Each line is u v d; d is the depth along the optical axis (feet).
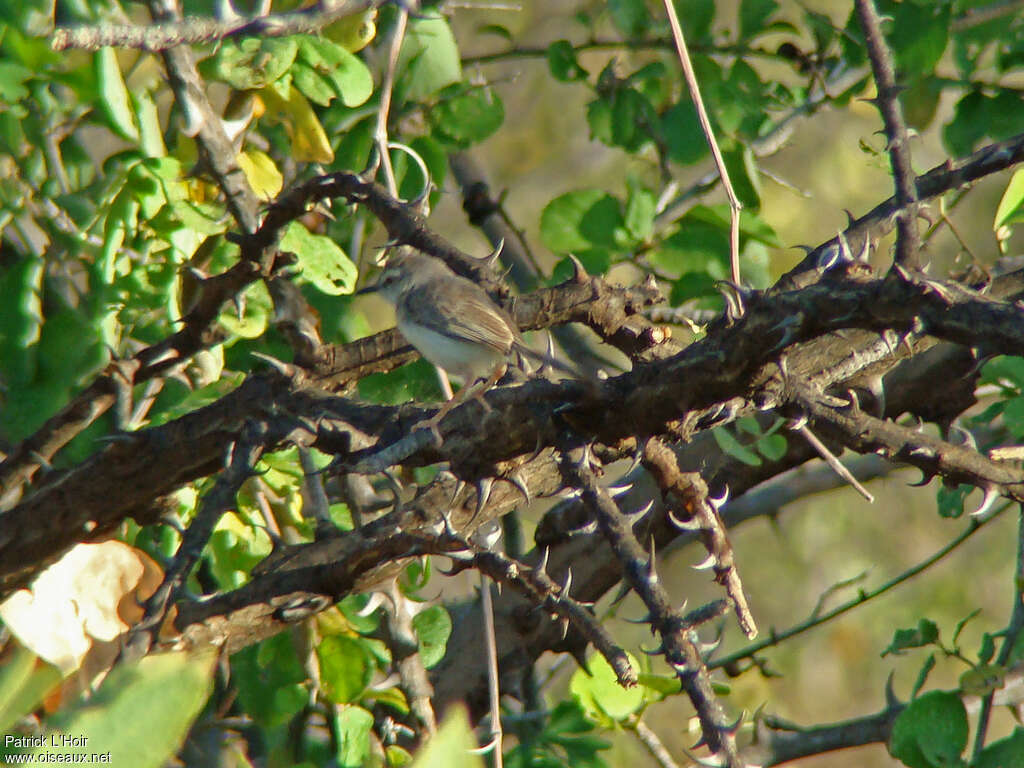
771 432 26.22
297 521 27.20
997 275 25.68
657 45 33.83
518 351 20.36
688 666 15.44
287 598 19.76
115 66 25.98
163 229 25.81
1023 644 25.48
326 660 25.46
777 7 33.55
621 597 27.20
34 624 20.30
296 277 25.53
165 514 22.82
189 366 27.89
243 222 23.17
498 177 57.67
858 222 19.65
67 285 29.86
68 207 29.25
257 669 26.07
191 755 27.43
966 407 27.30
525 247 37.55
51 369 27.07
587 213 32.35
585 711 28.53
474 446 16.70
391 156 31.50
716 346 15.42
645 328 19.52
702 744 16.96
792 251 53.01
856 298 13.52
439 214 58.29
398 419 17.63
